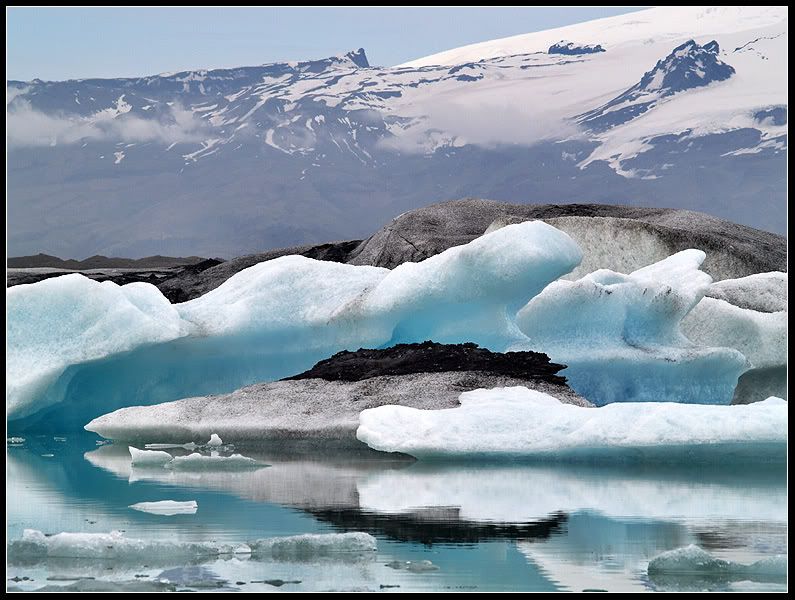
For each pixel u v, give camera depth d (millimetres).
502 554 27406
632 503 34219
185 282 116750
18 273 143000
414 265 61438
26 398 57000
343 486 38094
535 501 34719
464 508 33469
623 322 63375
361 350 58688
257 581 25000
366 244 116938
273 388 54812
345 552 27453
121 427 53781
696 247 84312
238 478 40656
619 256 84062
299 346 64688
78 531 30578
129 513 33281
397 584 24781
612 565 26516
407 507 33688
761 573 25688
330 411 50375
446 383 51219
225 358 64625
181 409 54188
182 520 31969
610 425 41719
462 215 112688
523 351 57094
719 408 42188
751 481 38531
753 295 72375
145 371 62781
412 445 43062
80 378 60719
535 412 44250
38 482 40344
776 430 40594
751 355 67375
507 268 58438
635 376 62250
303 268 66500
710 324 68000
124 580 25203
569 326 63188
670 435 40875
